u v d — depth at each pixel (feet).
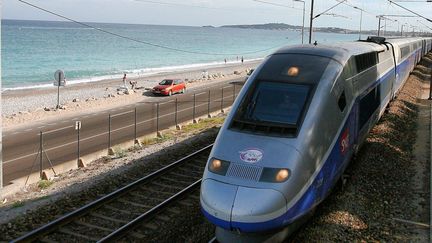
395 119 72.33
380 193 41.01
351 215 35.50
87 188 44.37
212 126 83.46
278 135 30.14
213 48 544.62
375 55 52.80
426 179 45.57
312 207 30.55
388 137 60.08
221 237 29.40
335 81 34.40
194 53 442.91
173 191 43.83
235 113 32.81
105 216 37.52
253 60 384.06
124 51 402.52
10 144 77.82
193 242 32.30
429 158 52.95
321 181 31.24
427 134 65.67
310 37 104.78
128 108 117.80
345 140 35.99
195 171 50.29
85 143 77.82
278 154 28.81
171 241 32.60
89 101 128.88
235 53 487.20
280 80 33.81
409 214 37.11
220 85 171.53
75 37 551.59
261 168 28.12
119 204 40.11
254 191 27.09
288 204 27.53
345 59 37.86
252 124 31.35
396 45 79.41
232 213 26.66
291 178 27.91
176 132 81.71
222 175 28.53
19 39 459.73
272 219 26.78
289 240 31.12
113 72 245.86
